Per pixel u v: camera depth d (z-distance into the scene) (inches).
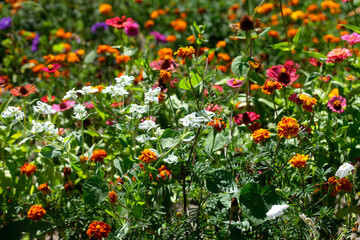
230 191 92.8
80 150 136.1
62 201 121.0
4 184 125.0
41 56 246.8
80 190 130.4
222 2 335.9
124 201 91.5
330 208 101.3
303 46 227.1
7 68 214.8
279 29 262.7
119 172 101.3
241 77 120.0
